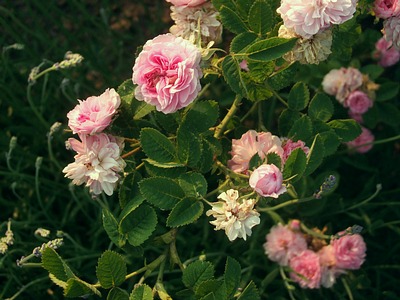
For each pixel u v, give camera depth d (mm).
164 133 620
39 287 771
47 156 862
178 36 570
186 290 551
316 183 723
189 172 540
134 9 983
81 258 753
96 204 785
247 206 500
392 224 818
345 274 755
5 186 840
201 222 792
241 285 718
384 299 794
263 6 522
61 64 733
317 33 525
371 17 809
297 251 712
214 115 560
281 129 640
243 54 522
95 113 519
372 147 856
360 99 771
